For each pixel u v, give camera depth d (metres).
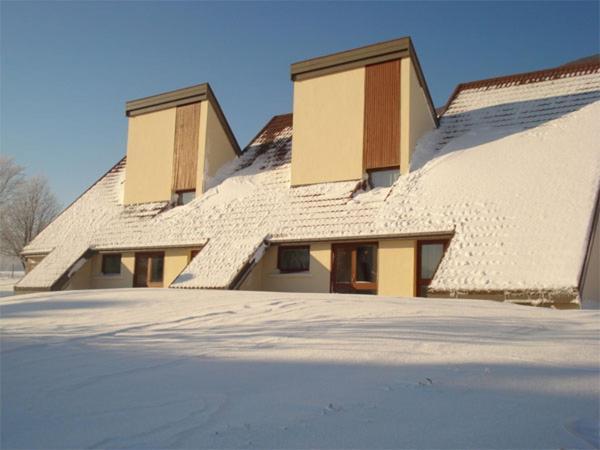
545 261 11.48
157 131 22.30
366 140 17.48
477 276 11.86
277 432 3.53
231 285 15.01
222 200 19.47
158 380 4.91
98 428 3.74
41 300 12.45
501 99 18.72
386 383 4.50
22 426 3.83
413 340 6.12
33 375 5.32
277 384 4.61
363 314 8.42
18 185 47.72
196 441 3.43
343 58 18.34
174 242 18.36
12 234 46.94
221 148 21.61
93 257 20.73
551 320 7.66
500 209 13.52
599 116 15.55
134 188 22.36
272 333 7.05
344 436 3.43
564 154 14.49
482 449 3.19
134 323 8.70
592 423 3.55
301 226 16.30
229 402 4.18
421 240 14.54
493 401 3.98
